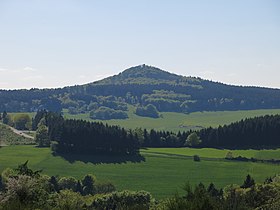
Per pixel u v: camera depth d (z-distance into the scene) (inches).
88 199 2108.8
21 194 802.8
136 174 4025.6
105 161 4517.7
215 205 503.2
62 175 3914.9
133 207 644.1
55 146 4800.7
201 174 3966.5
